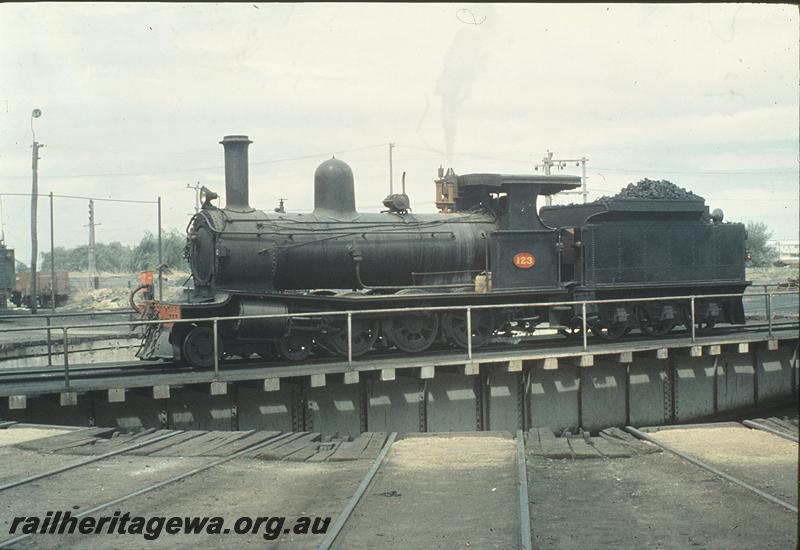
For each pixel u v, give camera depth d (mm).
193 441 12320
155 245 87000
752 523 7969
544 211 22453
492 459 11023
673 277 21375
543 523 8070
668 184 22172
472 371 16328
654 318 21109
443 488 9461
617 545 7363
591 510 8508
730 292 22531
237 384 15305
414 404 16594
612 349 18031
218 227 17078
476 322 19188
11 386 14352
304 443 12141
